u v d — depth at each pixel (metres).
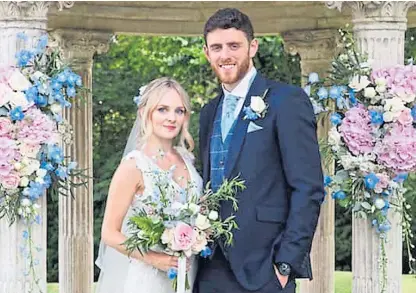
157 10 11.22
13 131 7.18
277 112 6.71
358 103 7.52
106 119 18.92
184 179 7.06
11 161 7.14
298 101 6.73
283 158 6.66
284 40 11.49
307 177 6.60
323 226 11.31
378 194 7.54
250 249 6.73
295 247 6.54
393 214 7.70
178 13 11.30
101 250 7.78
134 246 6.68
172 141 7.27
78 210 11.20
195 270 7.05
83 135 11.23
